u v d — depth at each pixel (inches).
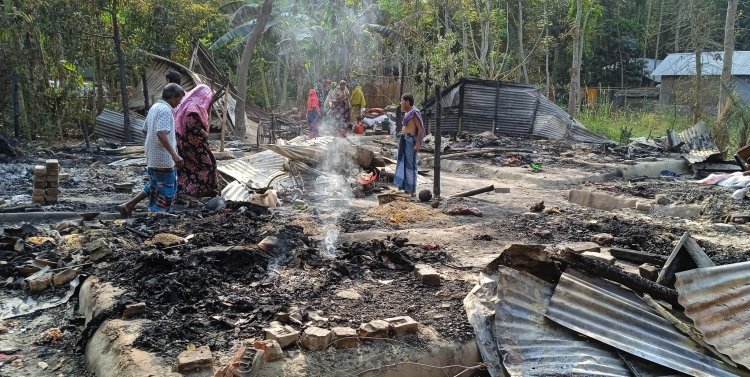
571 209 342.3
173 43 801.6
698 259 180.1
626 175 525.0
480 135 741.3
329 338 145.3
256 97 1248.8
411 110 374.6
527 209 345.4
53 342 166.2
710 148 673.6
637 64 1611.7
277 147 387.5
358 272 204.2
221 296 174.6
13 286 201.0
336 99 722.2
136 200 291.7
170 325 152.9
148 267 193.3
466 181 471.2
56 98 659.4
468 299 168.7
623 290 170.2
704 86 972.6
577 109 1053.2
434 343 150.7
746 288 157.6
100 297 173.6
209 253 202.1
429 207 339.6
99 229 247.9
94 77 730.8
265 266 204.2
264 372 132.0
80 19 639.1
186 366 130.6
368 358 142.0
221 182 375.9
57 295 196.2
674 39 1764.3
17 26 611.8
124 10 737.0
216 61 1075.3
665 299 167.3
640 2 1732.3
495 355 150.1
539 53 1304.1
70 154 529.7
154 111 277.4
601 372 141.9
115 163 486.0
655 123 946.7
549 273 177.6
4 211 293.1
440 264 219.6
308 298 176.4
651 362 145.8
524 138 794.2
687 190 398.6
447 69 1042.1
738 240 267.3
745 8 1672.0
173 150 281.1
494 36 1200.8
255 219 275.7
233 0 1127.0
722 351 147.2
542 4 1253.1
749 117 663.1
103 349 146.9
